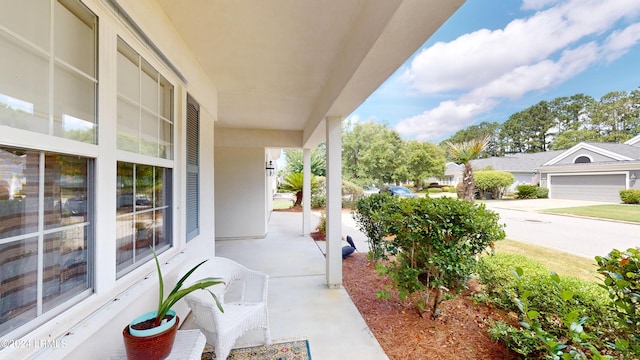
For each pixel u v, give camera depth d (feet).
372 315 8.72
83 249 4.00
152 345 3.97
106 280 4.32
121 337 4.77
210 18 6.51
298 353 6.81
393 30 4.99
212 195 11.19
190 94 8.36
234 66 9.29
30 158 3.21
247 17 6.49
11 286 2.97
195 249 9.07
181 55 7.48
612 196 42.63
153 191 6.40
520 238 20.08
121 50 5.02
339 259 11.27
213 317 5.68
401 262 8.81
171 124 7.18
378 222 11.12
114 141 4.58
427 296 8.44
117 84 4.89
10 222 2.96
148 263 5.78
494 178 53.78
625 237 20.22
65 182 3.71
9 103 2.92
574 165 47.98
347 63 7.55
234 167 21.15
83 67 4.00
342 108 10.04
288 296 10.32
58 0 3.60
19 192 3.07
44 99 3.34
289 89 11.59
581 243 18.45
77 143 3.79
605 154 46.14
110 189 4.46
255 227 21.39
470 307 8.91
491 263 9.09
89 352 3.97
